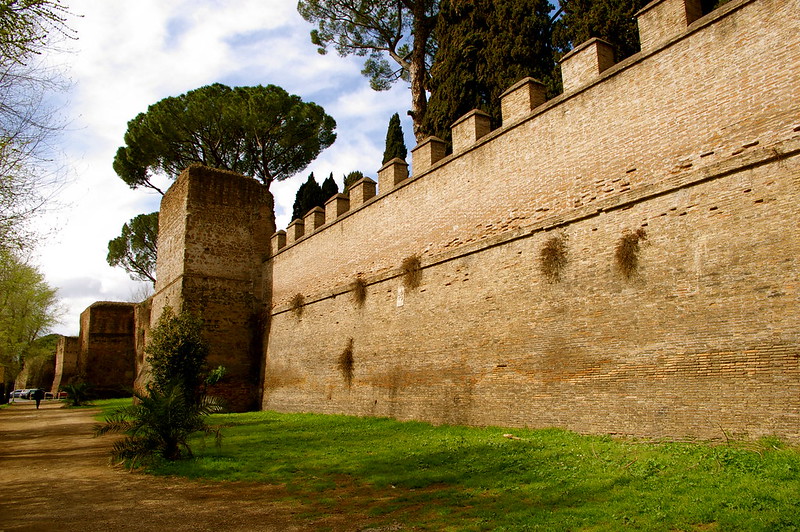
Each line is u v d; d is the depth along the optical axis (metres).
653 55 11.37
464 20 23.50
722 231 9.72
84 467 12.06
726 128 9.95
